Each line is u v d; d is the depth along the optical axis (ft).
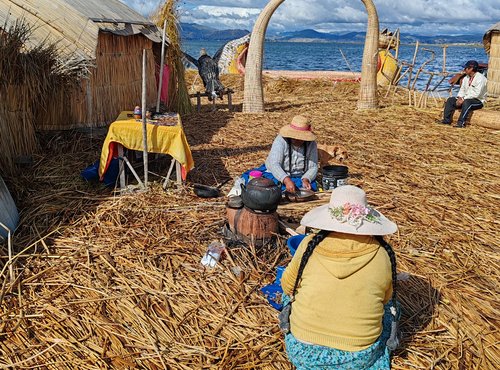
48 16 24.57
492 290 12.59
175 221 15.96
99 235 14.89
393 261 9.23
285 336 9.74
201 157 24.23
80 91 24.52
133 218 16.10
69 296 11.90
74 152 23.31
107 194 18.19
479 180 21.04
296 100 47.70
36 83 20.81
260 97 39.45
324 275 8.91
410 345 10.47
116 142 18.15
